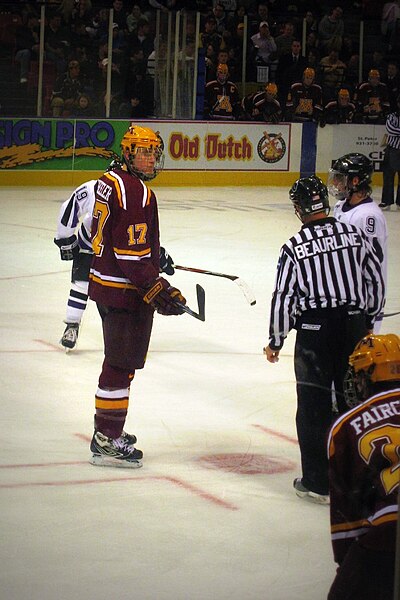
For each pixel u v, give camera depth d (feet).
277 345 37.65
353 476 23.52
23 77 145.89
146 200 39.93
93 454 40.86
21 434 44.29
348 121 161.89
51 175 146.72
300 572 31.63
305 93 159.22
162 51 152.46
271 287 80.43
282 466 41.34
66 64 147.64
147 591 29.81
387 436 23.21
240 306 73.00
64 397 50.24
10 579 30.30
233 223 117.50
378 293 37.76
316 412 37.11
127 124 149.69
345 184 45.57
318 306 36.91
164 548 33.01
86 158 148.36
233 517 35.91
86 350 59.98
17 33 145.18
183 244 101.30
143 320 40.57
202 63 152.97
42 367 55.72
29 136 144.46
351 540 23.50
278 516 36.19
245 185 157.79
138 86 151.02
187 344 61.62
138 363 40.68
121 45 150.41
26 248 95.86
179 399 50.24
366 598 22.94
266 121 157.28
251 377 54.75
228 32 161.79
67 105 147.64
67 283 80.02
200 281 81.71
